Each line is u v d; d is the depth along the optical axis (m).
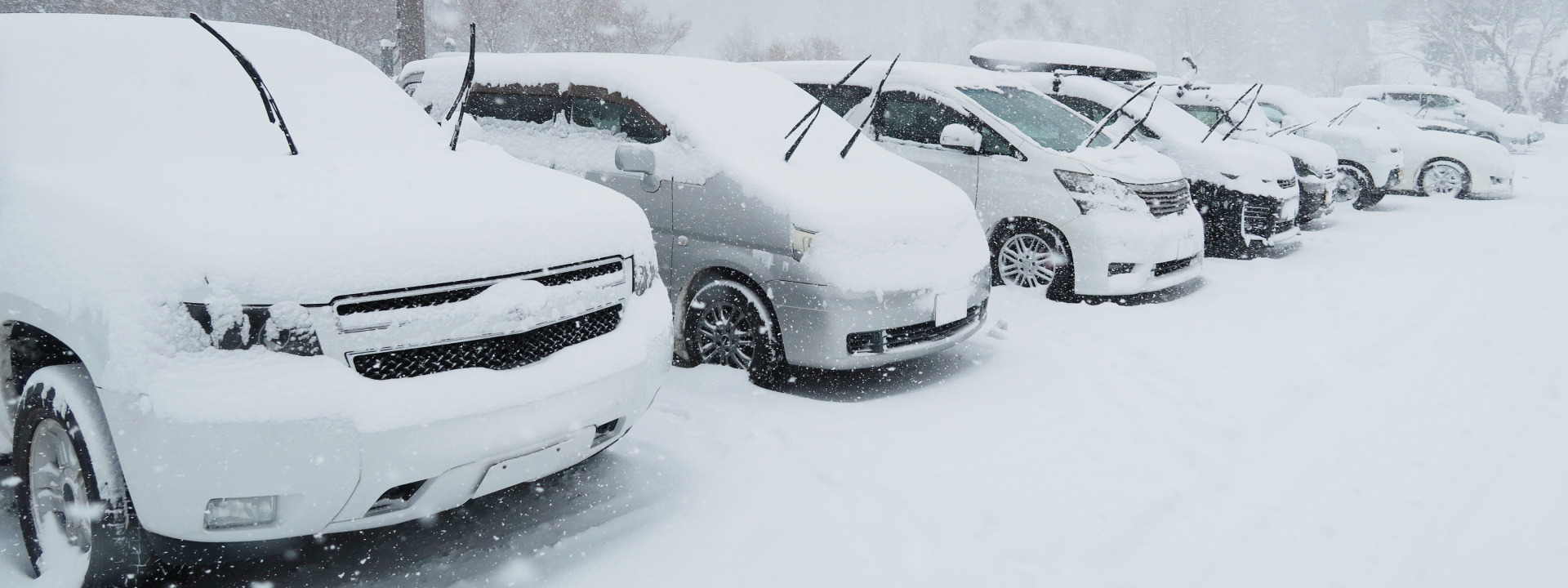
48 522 2.76
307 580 2.86
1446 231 10.73
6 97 3.24
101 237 2.49
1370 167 12.80
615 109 5.20
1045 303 6.67
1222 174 8.58
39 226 2.67
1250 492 3.60
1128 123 8.88
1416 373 5.16
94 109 3.33
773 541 3.12
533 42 33.09
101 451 2.44
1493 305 6.86
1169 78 11.27
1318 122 13.25
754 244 4.53
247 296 2.36
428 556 3.02
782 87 5.75
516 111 5.74
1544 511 3.44
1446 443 4.12
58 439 2.70
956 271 4.73
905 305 4.46
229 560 2.90
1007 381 4.98
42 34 3.58
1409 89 25.11
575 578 2.88
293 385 2.35
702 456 3.83
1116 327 6.10
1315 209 10.12
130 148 3.22
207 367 2.31
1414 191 14.70
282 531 2.43
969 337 5.43
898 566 2.97
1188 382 4.96
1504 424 4.35
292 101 3.79
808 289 4.35
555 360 2.83
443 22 31.06
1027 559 3.04
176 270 2.34
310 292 2.41
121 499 2.44
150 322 2.30
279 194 2.83
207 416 2.27
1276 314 6.58
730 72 5.63
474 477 2.63
